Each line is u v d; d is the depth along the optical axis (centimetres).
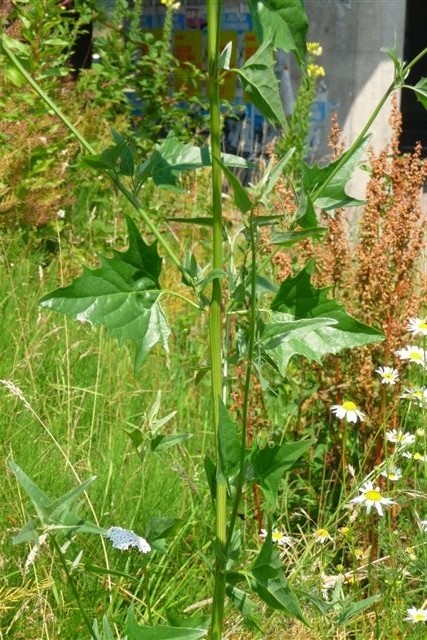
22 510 333
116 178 183
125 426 436
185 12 1311
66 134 693
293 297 182
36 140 639
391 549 343
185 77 861
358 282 429
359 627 339
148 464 397
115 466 392
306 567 351
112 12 893
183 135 856
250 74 164
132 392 450
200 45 1304
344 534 353
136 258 175
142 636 175
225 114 933
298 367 442
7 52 179
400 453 377
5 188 612
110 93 829
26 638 292
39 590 299
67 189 684
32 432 406
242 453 180
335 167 183
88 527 171
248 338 182
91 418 444
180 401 469
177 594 337
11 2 652
